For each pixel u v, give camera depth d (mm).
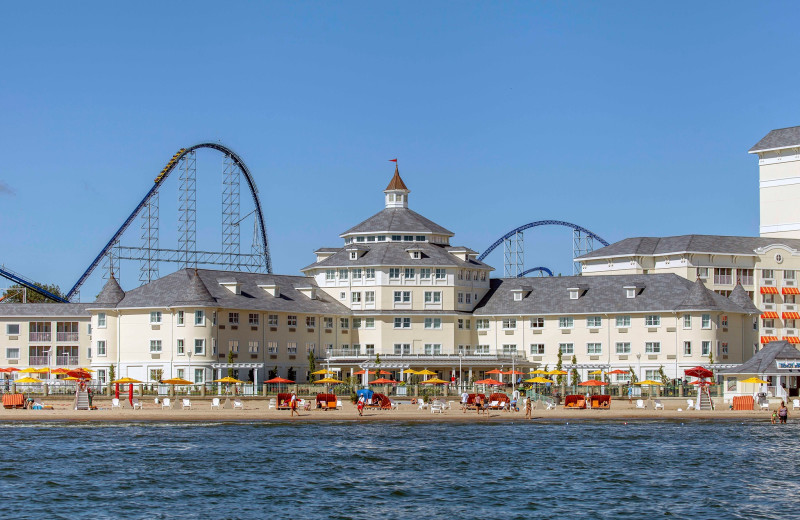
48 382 166625
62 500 76312
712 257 193375
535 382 166500
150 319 164375
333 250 189625
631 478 85375
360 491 79875
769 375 146875
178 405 138750
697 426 123562
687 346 168750
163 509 73688
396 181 195250
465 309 183000
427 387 156375
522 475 86750
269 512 73000
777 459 94938
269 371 168000
